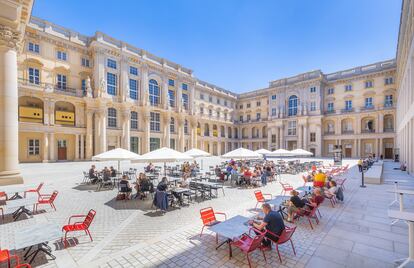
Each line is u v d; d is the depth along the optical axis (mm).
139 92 38156
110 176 14086
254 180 14117
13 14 11766
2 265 4105
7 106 11586
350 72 46531
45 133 28281
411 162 19438
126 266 4707
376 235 6188
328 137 48062
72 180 15453
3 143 11422
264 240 5312
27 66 27453
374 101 42938
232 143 62875
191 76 47812
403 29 21594
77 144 31219
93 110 31922
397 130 36688
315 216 7266
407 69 21453
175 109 44781
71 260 4961
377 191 12047
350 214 8094
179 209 8969
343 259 4914
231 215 8133
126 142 34938
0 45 11508
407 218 4566
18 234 4961
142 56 38219
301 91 50344
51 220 7570
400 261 4672
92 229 6789
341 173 18672
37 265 4742
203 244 5734
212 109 56312
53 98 29094
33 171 20016
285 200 8211
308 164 24453
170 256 5117
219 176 15602
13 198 9672
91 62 33594
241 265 4738
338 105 47594
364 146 44406
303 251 5312
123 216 8039
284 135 53031
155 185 13984
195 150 17688
